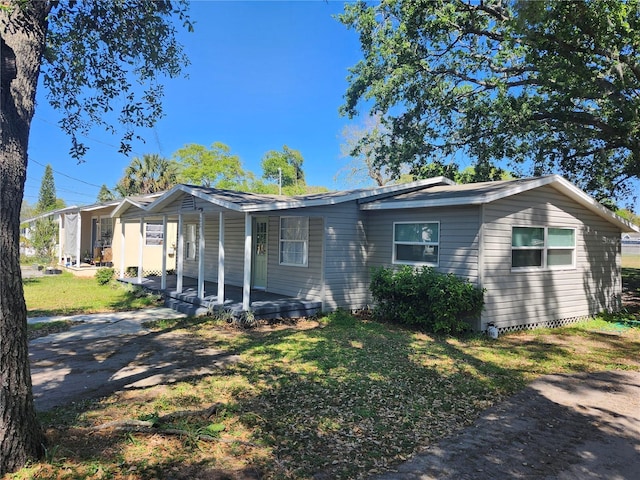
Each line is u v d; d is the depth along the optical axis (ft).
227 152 130.82
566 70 32.53
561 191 32.65
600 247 37.01
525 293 30.17
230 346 23.62
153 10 17.78
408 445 12.36
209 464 10.83
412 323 29.55
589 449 12.35
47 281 54.60
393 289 29.91
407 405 15.37
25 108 10.23
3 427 9.71
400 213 33.06
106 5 17.11
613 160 52.39
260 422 13.52
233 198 31.53
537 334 29.17
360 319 32.58
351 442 12.42
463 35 42.45
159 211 42.24
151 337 25.82
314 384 17.26
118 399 15.30
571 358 22.80
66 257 68.28
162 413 13.92
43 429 11.93
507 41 37.55
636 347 25.72
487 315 27.68
